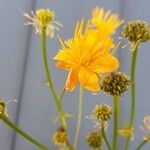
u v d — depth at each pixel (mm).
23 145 689
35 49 697
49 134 695
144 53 703
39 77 693
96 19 305
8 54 699
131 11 709
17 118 691
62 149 356
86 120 678
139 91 695
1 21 708
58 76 697
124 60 655
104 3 709
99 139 346
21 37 703
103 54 306
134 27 312
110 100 673
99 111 327
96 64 304
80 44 304
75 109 689
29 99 695
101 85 310
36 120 695
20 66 698
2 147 688
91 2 711
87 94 681
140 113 684
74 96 692
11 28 706
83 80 300
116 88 306
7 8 712
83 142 673
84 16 707
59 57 305
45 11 323
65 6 709
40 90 697
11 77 696
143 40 311
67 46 325
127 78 312
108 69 304
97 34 305
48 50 690
